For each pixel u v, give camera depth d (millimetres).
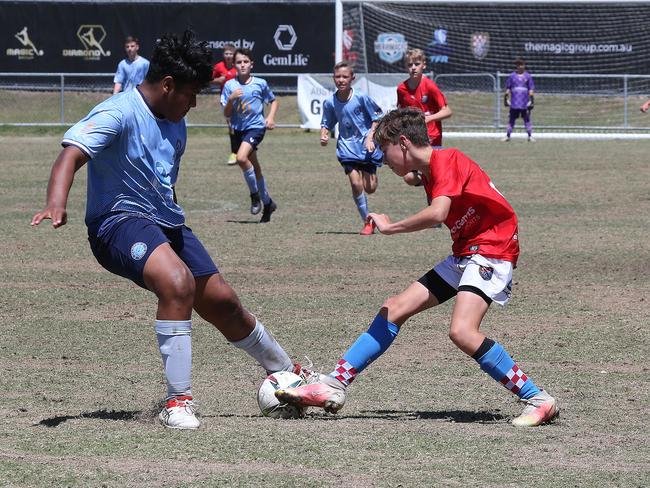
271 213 34406
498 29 80000
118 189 12016
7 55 76938
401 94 32438
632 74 78875
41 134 73750
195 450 11062
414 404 13625
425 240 29266
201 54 11852
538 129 77312
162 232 12055
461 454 11031
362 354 12641
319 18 76938
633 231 30906
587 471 10461
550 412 12453
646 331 18250
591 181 44906
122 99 11891
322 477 10148
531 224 32375
